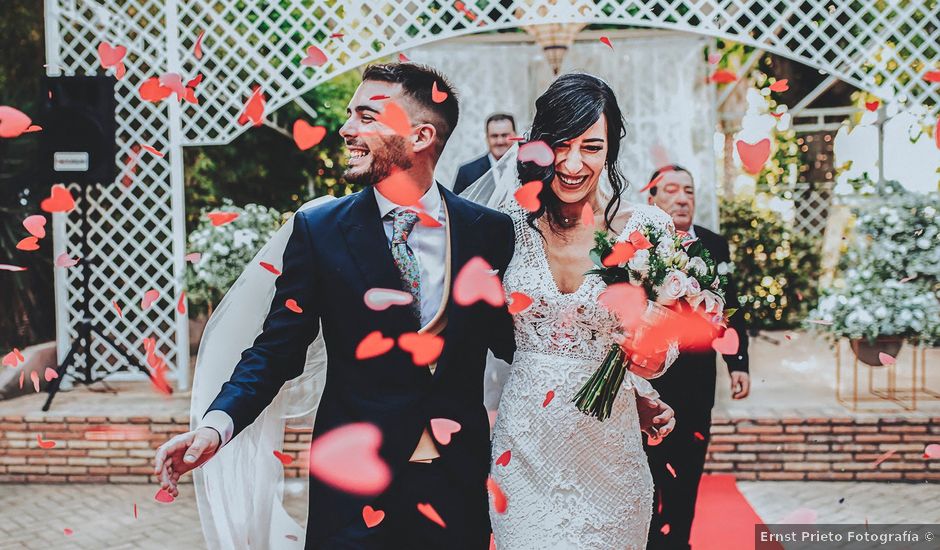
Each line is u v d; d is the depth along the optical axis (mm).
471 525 2174
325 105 9312
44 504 4957
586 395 2346
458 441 2170
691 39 7117
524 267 2432
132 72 6656
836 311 5801
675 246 2400
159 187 8062
